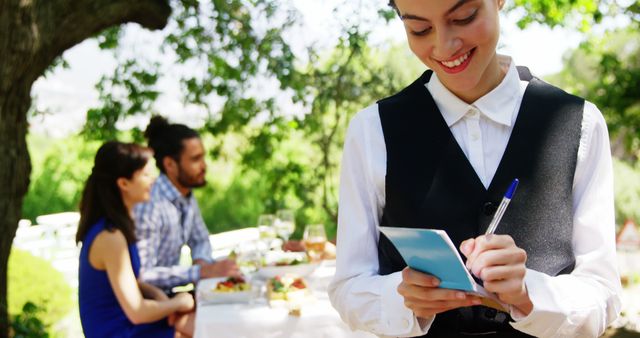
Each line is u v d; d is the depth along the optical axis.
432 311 1.10
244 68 4.89
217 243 5.79
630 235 6.55
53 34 3.23
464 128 1.27
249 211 10.33
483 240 1.05
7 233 3.31
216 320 2.44
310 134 5.02
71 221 7.24
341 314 1.32
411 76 4.87
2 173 3.22
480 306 1.21
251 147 5.34
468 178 1.22
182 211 3.61
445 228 1.22
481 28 1.10
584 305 1.10
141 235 3.22
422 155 1.26
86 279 2.77
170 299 2.92
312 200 5.22
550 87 1.28
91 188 2.79
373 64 4.83
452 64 1.14
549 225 1.18
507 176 1.21
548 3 5.27
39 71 3.29
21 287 4.91
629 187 9.14
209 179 10.27
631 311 5.55
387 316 1.21
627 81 6.66
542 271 1.17
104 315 2.76
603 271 1.17
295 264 3.04
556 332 1.10
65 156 10.04
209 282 3.07
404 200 1.26
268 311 2.54
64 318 5.13
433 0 1.07
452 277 1.00
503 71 1.29
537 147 1.21
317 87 4.88
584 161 1.22
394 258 1.29
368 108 1.36
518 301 1.05
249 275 3.10
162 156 3.51
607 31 5.84
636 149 9.17
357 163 1.33
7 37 3.01
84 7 3.34
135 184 2.78
